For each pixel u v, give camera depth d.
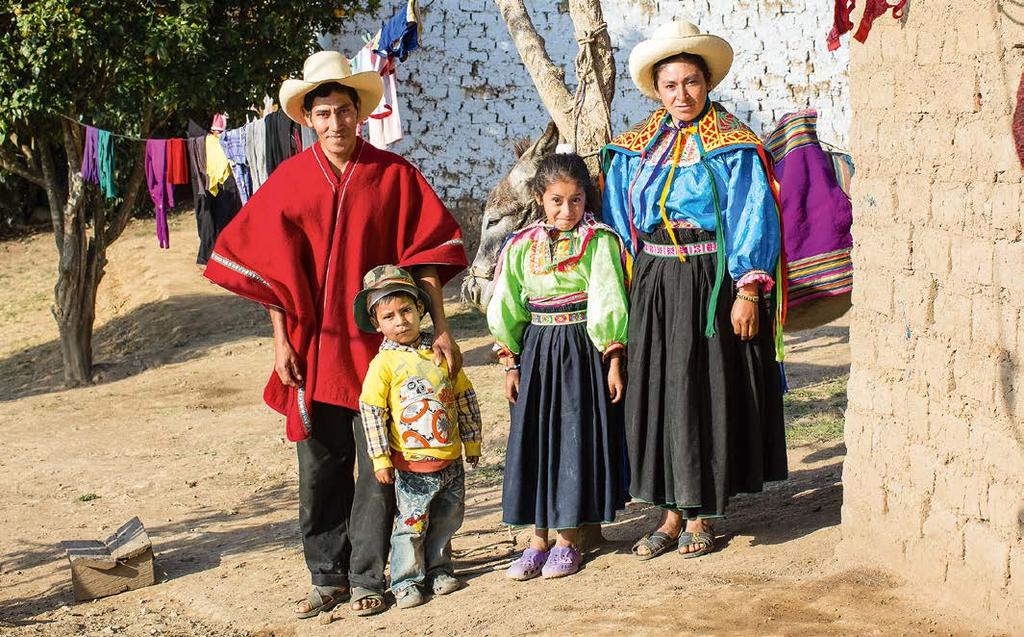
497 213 6.87
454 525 4.79
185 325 14.77
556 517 4.65
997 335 3.60
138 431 10.41
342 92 4.56
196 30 11.26
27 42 10.94
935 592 3.91
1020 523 3.47
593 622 4.04
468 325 13.53
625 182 4.75
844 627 3.70
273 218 4.55
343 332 4.58
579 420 4.63
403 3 15.76
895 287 4.20
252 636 4.82
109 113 11.51
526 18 7.14
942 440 3.89
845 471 4.52
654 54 4.52
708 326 4.47
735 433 4.57
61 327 13.05
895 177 4.21
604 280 4.59
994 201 3.62
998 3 3.56
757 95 16.09
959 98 3.80
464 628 4.27
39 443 10.31
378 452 4.53
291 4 12.17
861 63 4.44
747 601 4.00
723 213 4.48
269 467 8.78
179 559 6.55
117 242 19.06
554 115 6.84
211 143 10.92
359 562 4.69
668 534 4.91
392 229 4.68
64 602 5.95
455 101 16.23
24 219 20.98
